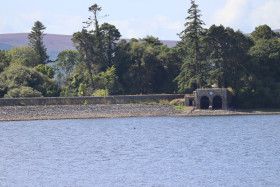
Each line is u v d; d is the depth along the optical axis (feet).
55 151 424.05
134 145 447.42
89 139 490.08
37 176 326.65
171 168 340.59
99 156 395.14
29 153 416.26
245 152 396.98
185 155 388.98
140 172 330.75
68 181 311.06
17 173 336.29
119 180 310.04
